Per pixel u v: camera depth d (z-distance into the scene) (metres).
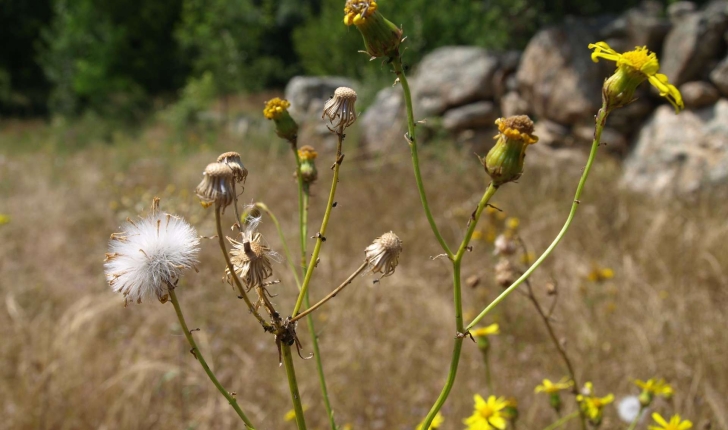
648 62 1.14
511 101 8.13
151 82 21.88
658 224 5.32
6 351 3.75
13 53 24.42
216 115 13.05
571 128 7.57
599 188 6.56
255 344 4.04
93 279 5.18
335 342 3.96
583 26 7.64
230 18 14.62
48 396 3.32
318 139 8.98
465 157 7.82
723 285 4.39
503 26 11.19
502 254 2.44
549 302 4.25
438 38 11.67
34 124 16.69
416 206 6.59
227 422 3.23
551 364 3.57
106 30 19.62
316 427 3.27
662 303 4.16
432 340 4.10
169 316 4.30
